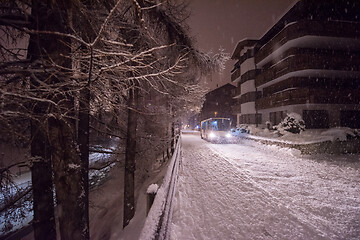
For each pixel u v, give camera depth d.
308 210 4.09
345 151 12.09
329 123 18.95
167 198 3.16
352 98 17.00
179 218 3.69
